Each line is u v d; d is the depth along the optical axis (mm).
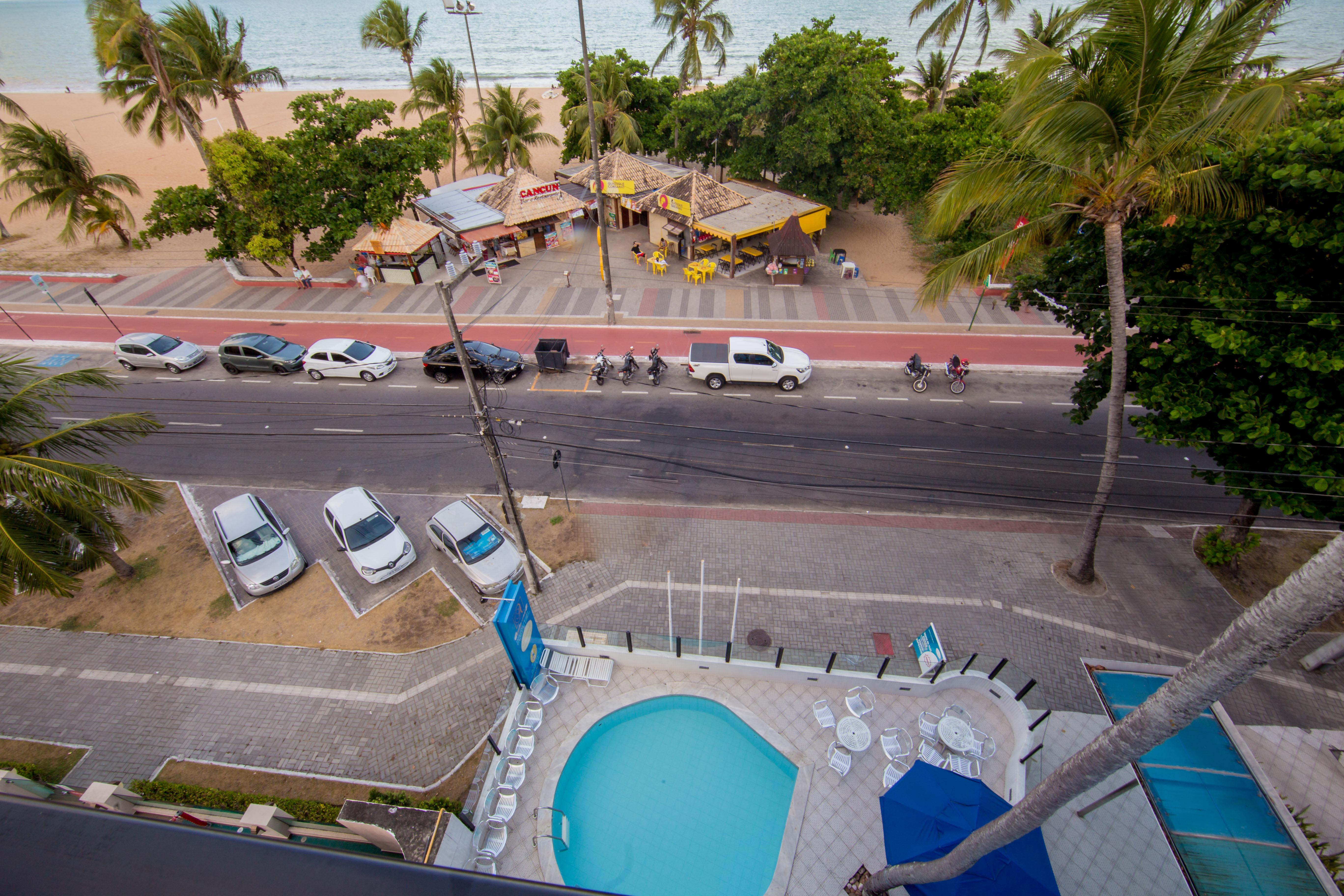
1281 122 13836
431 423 25781
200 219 33344
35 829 1818
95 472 15703
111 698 16688
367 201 34344
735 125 42250
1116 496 21438
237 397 27609
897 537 20281
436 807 13516
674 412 26016
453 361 27516
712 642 15117
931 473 22594
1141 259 16641
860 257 38469
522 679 14312
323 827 13352
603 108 43625
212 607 18938
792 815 12984
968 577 18984
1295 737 15164
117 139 67312
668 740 14461
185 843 1783
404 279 36688
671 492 22156
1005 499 21469
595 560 19812
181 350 29281
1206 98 12453
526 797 13289
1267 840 12773
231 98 39281
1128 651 17031
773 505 21547
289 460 24062
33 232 45062
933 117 34000
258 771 15133
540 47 124250
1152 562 19266
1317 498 14367
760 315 32562
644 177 41344
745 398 26734
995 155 13969
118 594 19359
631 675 15367
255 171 31844
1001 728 14367
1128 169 13648
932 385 27172
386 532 19859
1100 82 12469
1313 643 17062
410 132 36188
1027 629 17578
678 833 13047
